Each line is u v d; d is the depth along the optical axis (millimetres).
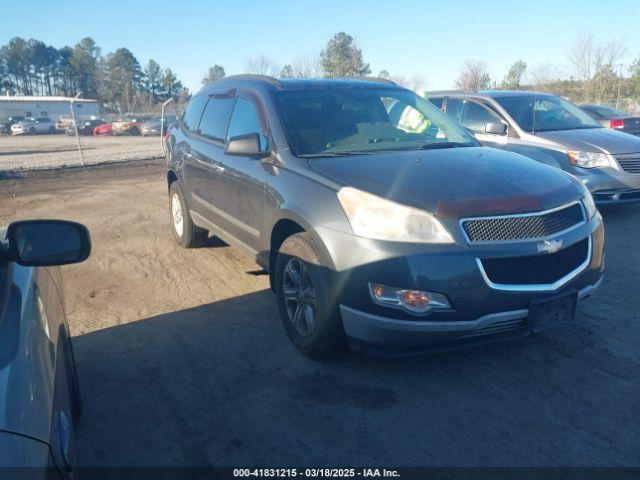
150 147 25234
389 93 5125
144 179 13078
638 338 4031
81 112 72875
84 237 2021
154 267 6020
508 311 3250
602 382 3477
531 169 3891
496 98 8234
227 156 4891
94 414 3320
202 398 3457
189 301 5047
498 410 3223
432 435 3023
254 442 3023
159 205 9555
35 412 1527
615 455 2826
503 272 3240
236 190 4695
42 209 9414
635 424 3064
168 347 4148
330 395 3428
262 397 3436
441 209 3236
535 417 3148
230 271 5824
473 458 2834
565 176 3957
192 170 5781
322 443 2992
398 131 4680
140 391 3559
